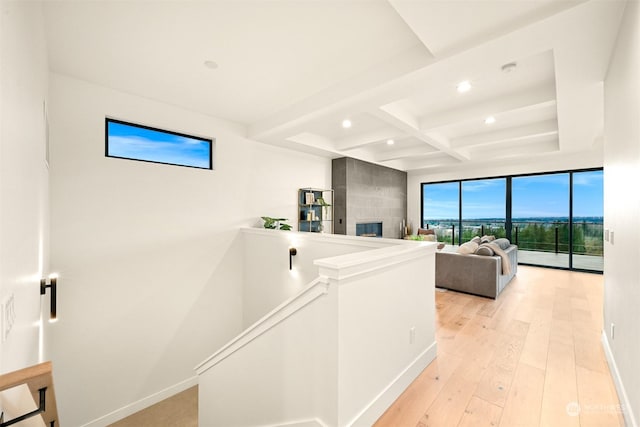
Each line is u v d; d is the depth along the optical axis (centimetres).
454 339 275
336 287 142
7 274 83
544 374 213
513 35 179
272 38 219
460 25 179
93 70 268
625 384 171
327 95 304
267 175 468
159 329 343
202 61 253
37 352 162
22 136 106
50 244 265
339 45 228
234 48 233
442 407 179
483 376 212
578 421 165
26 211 116
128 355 318
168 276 351
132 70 269
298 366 160
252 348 189
